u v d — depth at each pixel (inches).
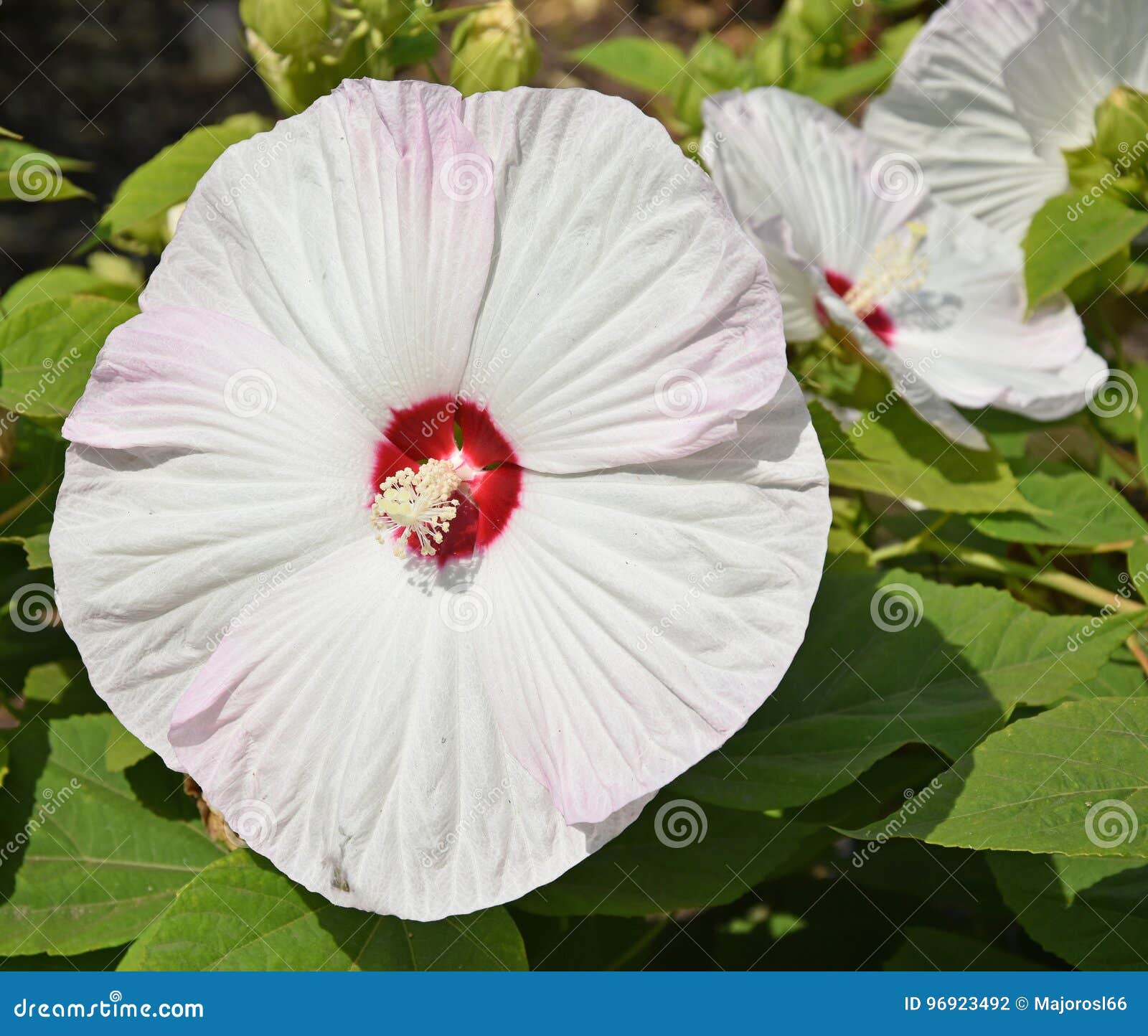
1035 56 33.2
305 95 31.5
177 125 64.2
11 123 63.2
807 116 32.9
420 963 27.7
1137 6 32.5
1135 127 32.0
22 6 68.0
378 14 30.9
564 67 65.8
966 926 33.8
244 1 30.9
